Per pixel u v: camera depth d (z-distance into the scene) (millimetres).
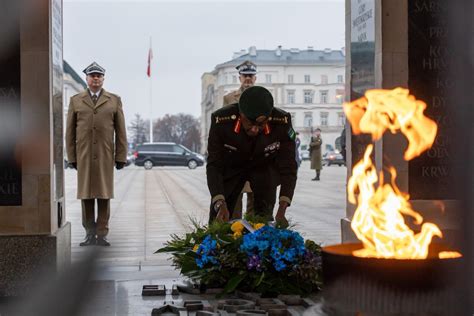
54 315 2688
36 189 6367
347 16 7801
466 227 3795
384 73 6758
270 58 117938
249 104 5875
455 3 5219
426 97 6770
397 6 6758
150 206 16609
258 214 6363
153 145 54281
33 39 6375
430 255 3525
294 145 6320
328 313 3396
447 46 6676
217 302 5355
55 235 6340
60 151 6934
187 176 36688
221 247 5762
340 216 13531
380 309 3189
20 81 6375
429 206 6727
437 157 6770
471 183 3898
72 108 9516
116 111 9562
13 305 4703
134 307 5285
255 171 6375
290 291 5469
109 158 9406
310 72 117688
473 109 4523
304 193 21109
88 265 2678
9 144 6379
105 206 9430
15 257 6273
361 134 7238
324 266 3404
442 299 3197
